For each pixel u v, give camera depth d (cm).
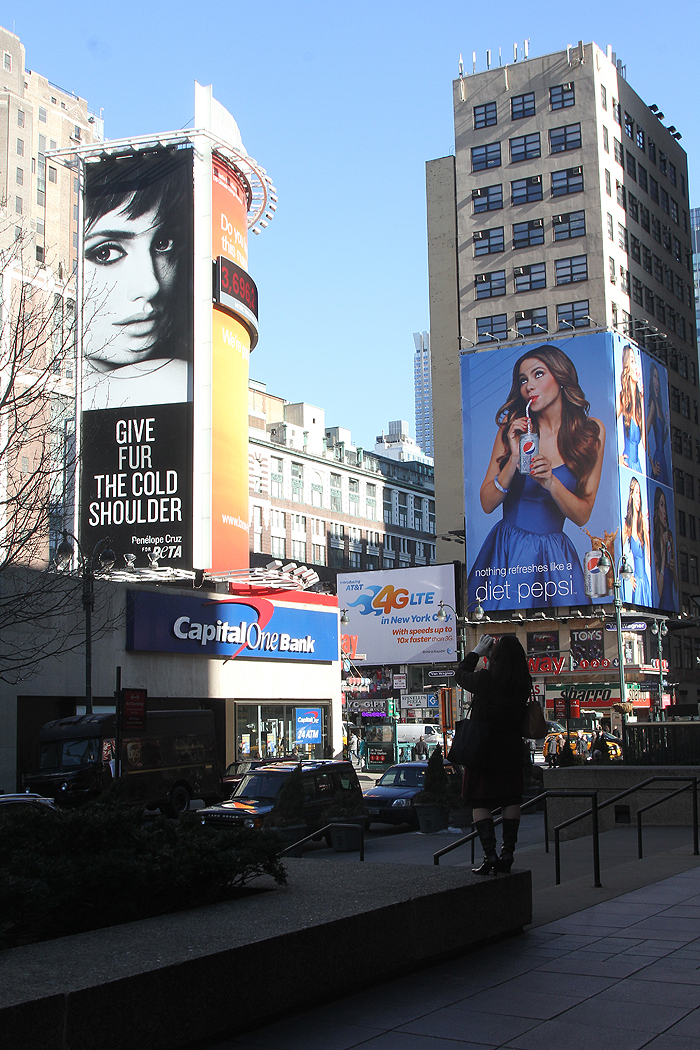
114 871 657
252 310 4831
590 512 6794
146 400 4475
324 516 11125
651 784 2017
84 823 707
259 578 4447
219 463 4506
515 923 827
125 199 4669
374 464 12381
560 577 6800
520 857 1669
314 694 5091
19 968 529
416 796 2575
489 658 862
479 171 8006
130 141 4688
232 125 4859
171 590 4197
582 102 7744
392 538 12344
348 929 657
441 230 8294
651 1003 632
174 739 3086
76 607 3120
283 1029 596
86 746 2922
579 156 7700
